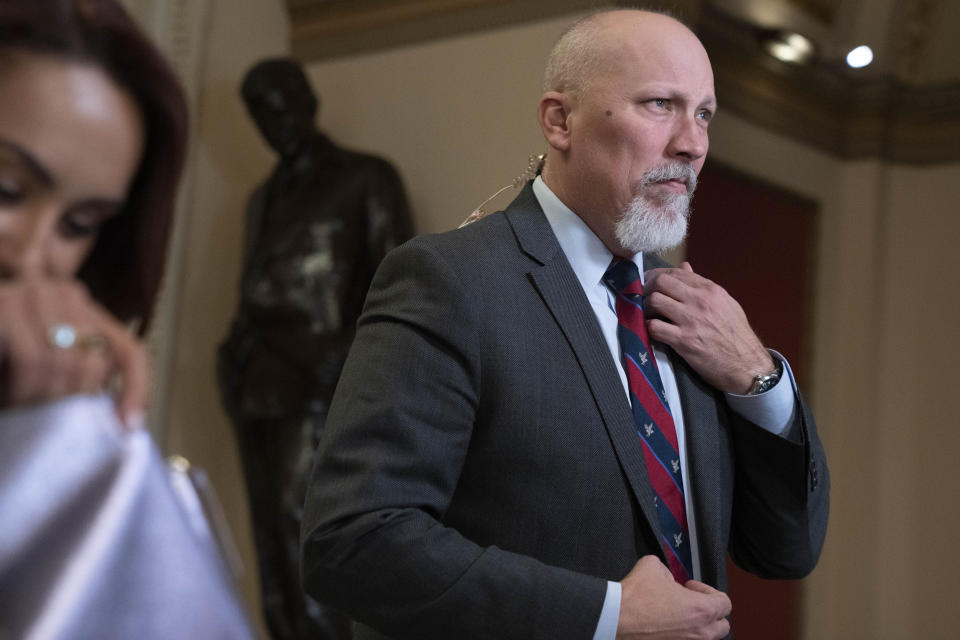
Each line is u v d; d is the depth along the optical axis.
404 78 5.86
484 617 1.81
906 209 8.27
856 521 8.03
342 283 5.28
